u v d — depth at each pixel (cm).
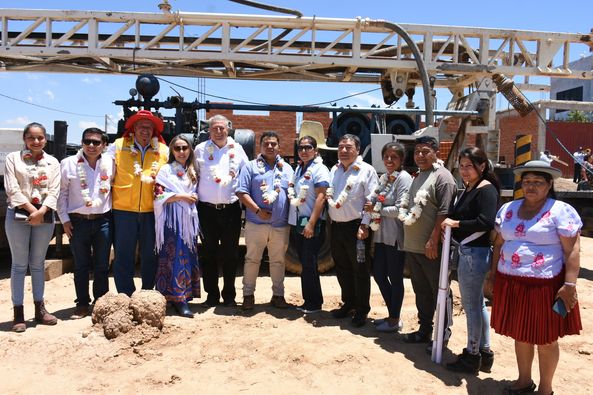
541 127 2259
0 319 507
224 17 1022
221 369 392
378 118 774
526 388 367
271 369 394
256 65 1109
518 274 349
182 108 712
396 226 475
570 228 333
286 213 541
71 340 433
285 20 1023
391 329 485
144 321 452
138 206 515
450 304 429
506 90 1005
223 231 542
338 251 517
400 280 480
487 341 405
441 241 430
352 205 497
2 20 1030
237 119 1481
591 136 2316
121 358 408
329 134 807
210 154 531
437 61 1112
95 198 502
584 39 1093
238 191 525
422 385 375
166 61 1125
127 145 521
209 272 551
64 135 716
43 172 470
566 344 477
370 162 744
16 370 385
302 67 1097
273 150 536
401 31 899
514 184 738
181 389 360
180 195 510
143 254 526
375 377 385
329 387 368
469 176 392
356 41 1052
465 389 373
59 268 695
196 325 484
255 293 635
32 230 474
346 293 527
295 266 724
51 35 1037
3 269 773
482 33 1064
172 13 1013
